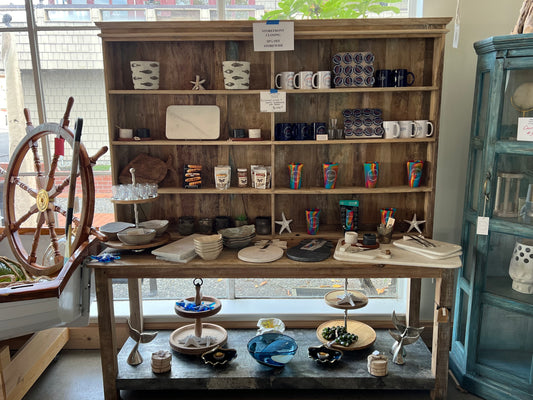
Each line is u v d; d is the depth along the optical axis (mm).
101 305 2209
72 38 2754
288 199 2701
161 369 2270
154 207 2729
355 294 2584
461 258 2559
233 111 2604
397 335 2361
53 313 1976
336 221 2732
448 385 2484
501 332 2305
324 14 2713
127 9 2756
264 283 3275
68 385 2469
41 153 2865
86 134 2893
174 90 2396
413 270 2178
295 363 2350
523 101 2084
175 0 2758
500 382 2301
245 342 2615
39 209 2195
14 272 2340
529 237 2107
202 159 2674
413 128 2424
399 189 2461
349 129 2486
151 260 2238
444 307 2197
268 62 2541
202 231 2592
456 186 2713
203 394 2408
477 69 2332
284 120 2596
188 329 2684
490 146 2176
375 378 2219
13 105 2805
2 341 2164
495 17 2516
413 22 2234
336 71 2412
